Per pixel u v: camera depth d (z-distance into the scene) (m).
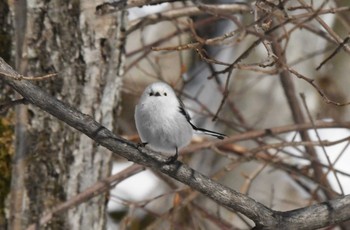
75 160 9.59
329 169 10.69
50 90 9.35
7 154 9.29
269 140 15.88
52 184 9.48
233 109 13.90
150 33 18.42
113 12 9.43
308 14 9.03
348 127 11.23
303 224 7.42
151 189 17.20
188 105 16.05
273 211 7.46
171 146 8.79
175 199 11.73
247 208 7.38
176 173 7.35
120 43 9.87
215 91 16.66
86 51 9.49
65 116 7.21
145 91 8.73
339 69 19.36
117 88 9.98
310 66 17.95
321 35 11.10
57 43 9.32
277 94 17.11
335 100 19.33
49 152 9.41
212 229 15.08
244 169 16.72
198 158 16.33
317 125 11.28
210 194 7.38
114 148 7.25
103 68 9.68
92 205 9.98
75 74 9.46
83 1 9.37
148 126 8.62
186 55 17.16
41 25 9.25
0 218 9.26
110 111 9.88
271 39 9.05
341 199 7.52
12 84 7.12
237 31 8.11
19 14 7.56
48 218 9.23
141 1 9.38
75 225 9.80
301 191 16.86
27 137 9.27
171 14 10.73
